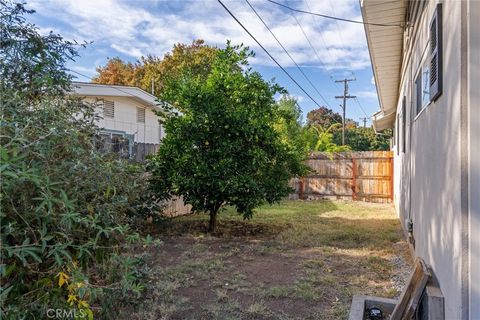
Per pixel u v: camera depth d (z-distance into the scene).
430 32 2.95
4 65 2.22
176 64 22.05
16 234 1.46
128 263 1.90
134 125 11.59
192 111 5.92
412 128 4.63
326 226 6.88
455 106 2.02
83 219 1.64
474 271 1.83
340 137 27.80
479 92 1.85
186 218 7.57
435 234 2.66
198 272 4.03
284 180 6.38
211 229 6.36
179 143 5.94
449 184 2.18
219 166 5.70
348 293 3.44
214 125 5.81
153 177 5.87
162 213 6.07
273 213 8.53
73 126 2.10
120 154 2.78
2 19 2.34
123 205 2.15
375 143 27.92
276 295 3.38
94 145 2.26
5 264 1.47
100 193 2.05
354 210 9.10
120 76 23.30
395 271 4.13
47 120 1.84
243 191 5.82
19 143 1.54
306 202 10.76
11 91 1.94
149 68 22.92
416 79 4.16
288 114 6.70
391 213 8.66
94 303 2.18
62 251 1.53
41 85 2.29
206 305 3.16
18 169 1.43
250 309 3.06
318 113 34.97
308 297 3.33
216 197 5.97
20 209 1.51
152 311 2.97
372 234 6.15
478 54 1.86
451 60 2.15
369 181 11.06
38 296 1.69
